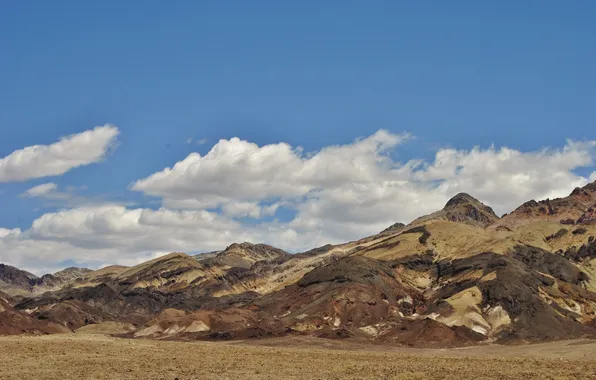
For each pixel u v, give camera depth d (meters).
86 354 152.00
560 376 118.56
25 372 120.25
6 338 188.50
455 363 153.75
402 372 126.00
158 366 131.75
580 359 189.00
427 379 114.62
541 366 144.75
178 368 128.50
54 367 128.25
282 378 116.06
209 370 126.81
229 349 184.75
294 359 156.88
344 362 152.12
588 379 114.81
